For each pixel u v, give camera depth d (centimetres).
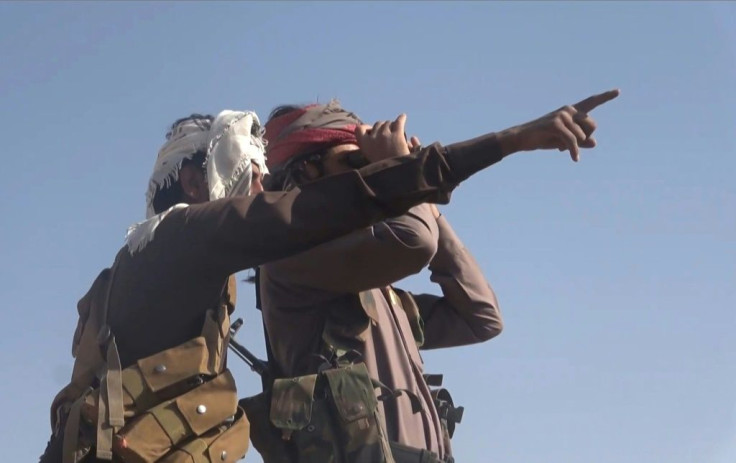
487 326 469
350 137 414
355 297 393
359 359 385
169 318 325
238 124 354
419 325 433
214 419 319
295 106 425
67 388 331
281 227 307
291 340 392
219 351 326
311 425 366
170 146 358
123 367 323
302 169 413
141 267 328
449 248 470
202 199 355
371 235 380
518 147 310
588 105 315
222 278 321
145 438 309
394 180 305
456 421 429
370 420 365
